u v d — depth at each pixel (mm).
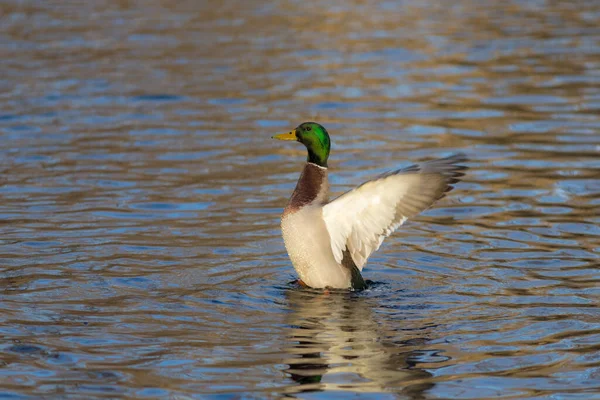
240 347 10391
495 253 13805
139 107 22922
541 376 9648
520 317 11305
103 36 31250
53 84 24875
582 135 20328
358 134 20688
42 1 38375
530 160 18672
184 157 19062
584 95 23672
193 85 25000
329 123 21609
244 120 21891
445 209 15984
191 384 9461
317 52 28953
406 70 26688
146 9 36594
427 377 9633
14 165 18375
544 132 20641
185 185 17266
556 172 17844
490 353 10242
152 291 12188
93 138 20359
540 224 15055
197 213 15695
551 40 30359
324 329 10938
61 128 21062
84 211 15711
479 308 11648
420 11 36125
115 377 9617
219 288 12344
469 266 13281
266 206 16078
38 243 14086
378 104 23234
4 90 24172
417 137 20422
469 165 18422
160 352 10227
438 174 11570
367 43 30250
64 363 9930
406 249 14078
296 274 13000
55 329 10852
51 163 18547
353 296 12109
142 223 15141
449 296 12109
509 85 24859
